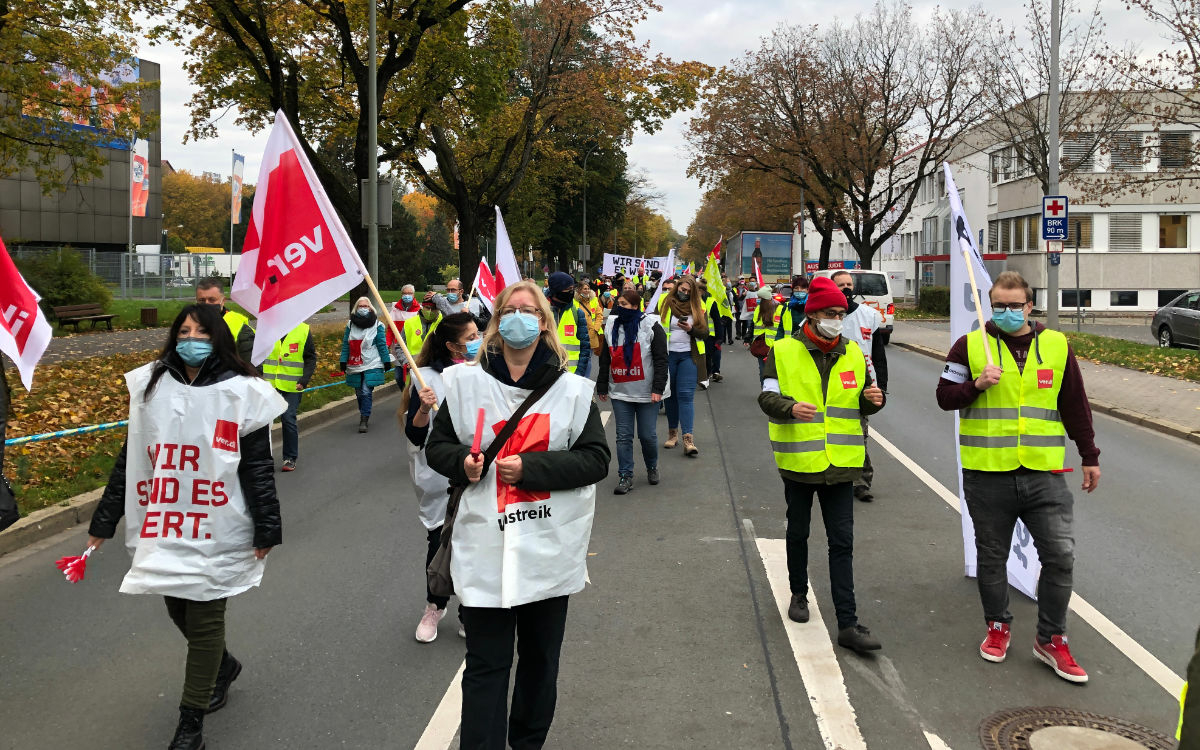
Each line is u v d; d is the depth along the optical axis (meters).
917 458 9.75
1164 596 5.46
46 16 18.67
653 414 8.51
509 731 3.39
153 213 55.00
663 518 7.39
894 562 6.16
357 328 11.80
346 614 5.27
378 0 19.58
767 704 4.09
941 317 39.25
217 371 3.69
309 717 4.00
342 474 9.25
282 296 4.79
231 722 3.95
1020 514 4.47
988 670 4.42
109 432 10.39
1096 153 36.47
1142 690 4.20
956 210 5.24
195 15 18.92
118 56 20.75
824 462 4.68
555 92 28.75
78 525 7.27
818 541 6.73
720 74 28.14
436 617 4.89
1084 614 5.17
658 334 8.30
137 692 4.28
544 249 69.06
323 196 4.74
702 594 5.54
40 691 4.28
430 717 4.00
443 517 4.98
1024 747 3.68
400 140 23.67
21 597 5.59
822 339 4.74
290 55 20.95
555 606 3.26
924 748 3.68
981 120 39.16
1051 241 18.89
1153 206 38.41
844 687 4.25
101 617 5.26
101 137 21.64
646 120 27.77
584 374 13.51
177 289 45.34
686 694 4.19
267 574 6.00
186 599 3.66
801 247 42.41
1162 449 10.48
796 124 40.31
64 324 25.89
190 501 3.65
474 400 3.20
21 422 10.73
